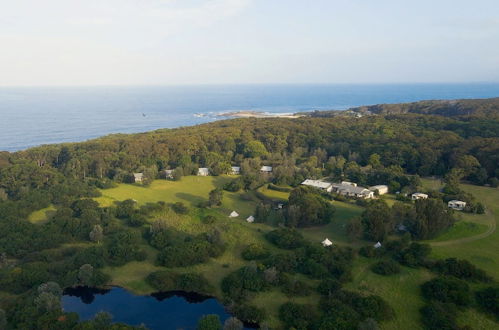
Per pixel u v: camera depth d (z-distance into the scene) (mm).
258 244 78188
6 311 56031
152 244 80188
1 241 77000
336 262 69000
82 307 62531
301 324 54156
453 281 60281
